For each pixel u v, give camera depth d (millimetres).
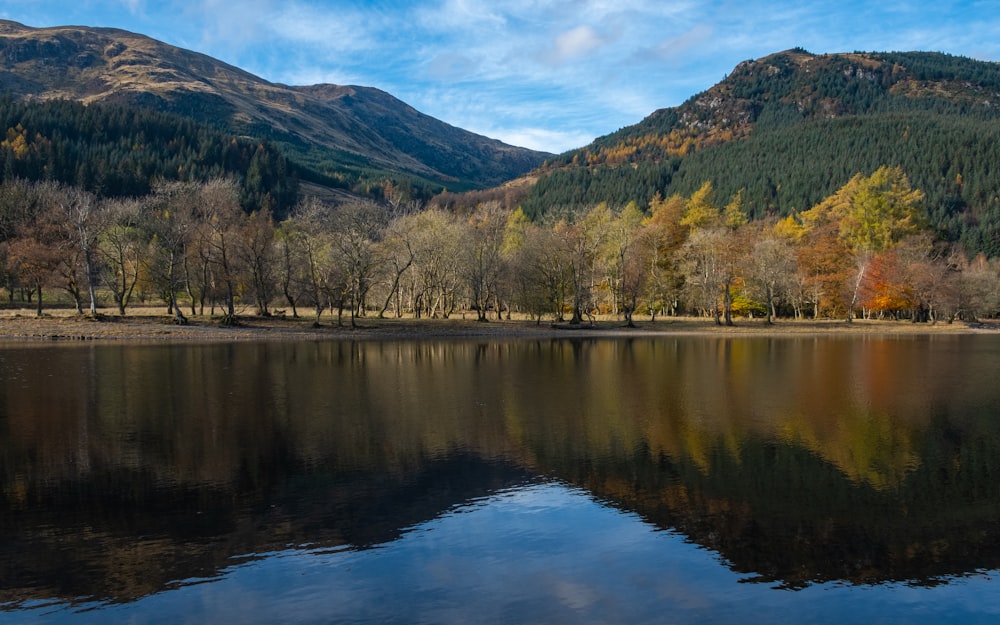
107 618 12039
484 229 92812
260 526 16562
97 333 69500
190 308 98750
